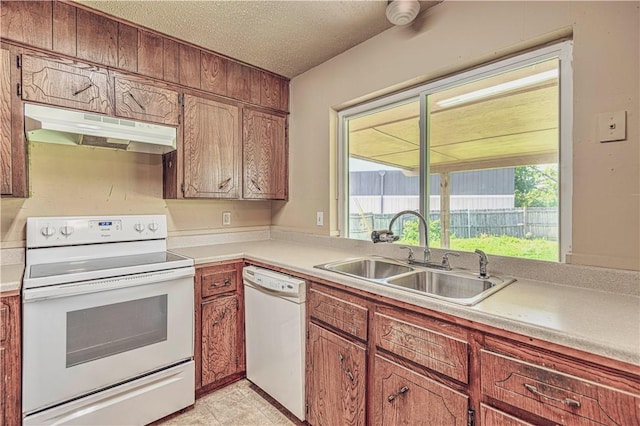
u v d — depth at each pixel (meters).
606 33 1.24
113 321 1.63
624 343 0.80
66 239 1.89
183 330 1.88
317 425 1.66
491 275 1.52
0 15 1.55
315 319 1.67
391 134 2.16
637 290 1.18
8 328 1.36
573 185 1.33
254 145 2.58
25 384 1.39
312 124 2.60
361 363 1.43
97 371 1.58
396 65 1.97
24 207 1.85
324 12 1.82
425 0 1.72
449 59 1.71
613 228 1.24
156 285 1.78
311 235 2.60
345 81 2.30
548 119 1.49
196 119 2.24
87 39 1.79
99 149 2.12
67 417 1.49
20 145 1.61
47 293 1.43
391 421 1.31
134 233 2.14
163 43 2.08
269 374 1.94
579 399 0.85
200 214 2.59
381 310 1.36
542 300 1.16
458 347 1.10
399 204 2.12
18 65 1.60
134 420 1.68
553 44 1.43
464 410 1.08
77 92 1.75
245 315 2.16
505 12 1.51
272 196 2.71
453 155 1.84
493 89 1.68
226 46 2.22
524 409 0.95
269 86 2.66
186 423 1.78
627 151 1.20
